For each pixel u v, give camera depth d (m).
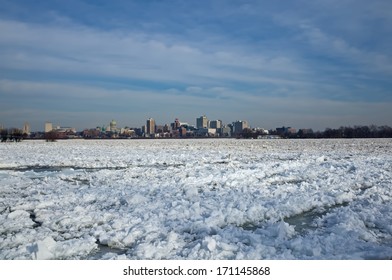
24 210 12.39
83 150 46.69
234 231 9.53
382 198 13.61
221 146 57.88
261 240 8.93
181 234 9.61
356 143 66.00
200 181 17.70
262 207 11.83
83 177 20.08
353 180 17.67
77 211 11.91
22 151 44.44
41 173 22.47
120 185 16.95
